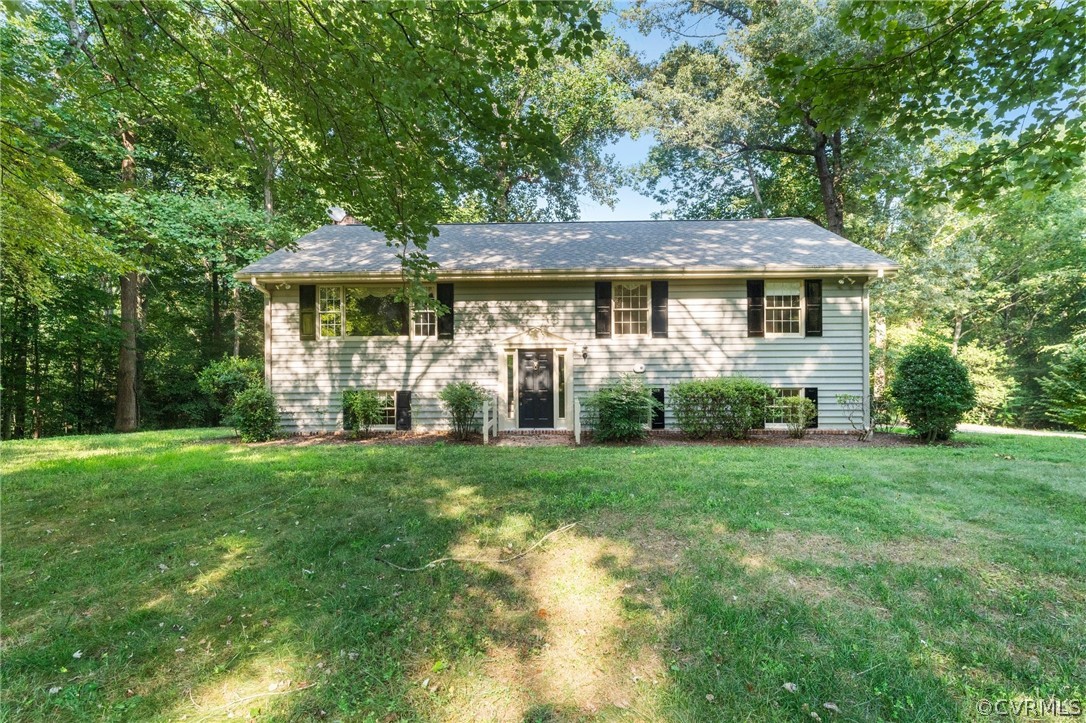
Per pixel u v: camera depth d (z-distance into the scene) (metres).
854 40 10.84
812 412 9.38
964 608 2.76
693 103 15.74
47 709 2.08
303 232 14.66
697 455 7.20
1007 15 3.21
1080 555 3.39
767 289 10.40
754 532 3.88
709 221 13.27
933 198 4.25
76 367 18.22
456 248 11.44
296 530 4.07
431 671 2.30
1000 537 3.73
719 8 17.08
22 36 8.73
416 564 3.42
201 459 7.18
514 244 11.67
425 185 4.68
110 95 5.47
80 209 7.47
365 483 5.56
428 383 10.59
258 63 4.06
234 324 20.55
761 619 2.66
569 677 2.25
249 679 2.26
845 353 10.22
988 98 3.61
